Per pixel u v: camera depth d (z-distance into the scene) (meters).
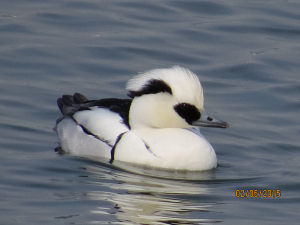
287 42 22.56
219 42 22.27
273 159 14.77
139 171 13.45
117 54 20.84
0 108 16.56
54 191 12.01
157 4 25.02
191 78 13.54
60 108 16.06
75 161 13.83
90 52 20.80
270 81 19.83
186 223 10.81
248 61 20.86
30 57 20.03
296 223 11.02
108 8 24.41
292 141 15.91
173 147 13.60
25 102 17.09
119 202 11.57
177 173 13.51
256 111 17.88
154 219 10.89
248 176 13.52
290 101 18.55
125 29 22.73
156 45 21.66
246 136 16.14
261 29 23.36
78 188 12.21
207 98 18.58
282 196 12.40
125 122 14.18
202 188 12.66
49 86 18.33
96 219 10.75
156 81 13.63
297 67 20.78
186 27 23.16
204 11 24.73
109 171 13.31
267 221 11.08
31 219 10.67
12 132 15.21
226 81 19.73
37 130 15.55
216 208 11.60
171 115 13.70
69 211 11.06
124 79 19.17
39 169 13.18
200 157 13.62
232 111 17.78
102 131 14.27
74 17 23.27
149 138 13.77
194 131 14.21
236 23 23.66
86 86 18.56
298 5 25.47
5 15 22.84
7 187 12.08
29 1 24.41
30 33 21.70
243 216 11.26
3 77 18.64
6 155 13.84
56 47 20.84
